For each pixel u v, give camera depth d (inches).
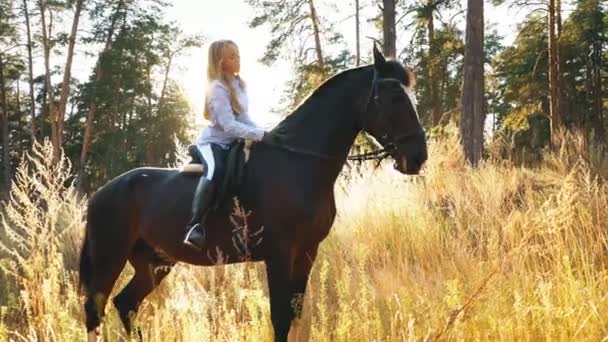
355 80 177.8
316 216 173.9
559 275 191.9
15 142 1578.5
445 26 713.6
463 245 244.8
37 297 188.7
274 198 173.5
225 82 184.4
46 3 1104.2
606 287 195.0
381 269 247.0
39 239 203.5
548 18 821.2
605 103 1161.4
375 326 167.2
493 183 296.7
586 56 1109.1
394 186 322.3
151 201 195.5
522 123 802.8
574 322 165.0
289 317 171.3
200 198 177.8
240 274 199.3
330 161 176.2
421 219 282.5
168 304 188.2
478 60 566.3
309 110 179.2
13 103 1542.8
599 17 874.1
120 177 207.2
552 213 207.9
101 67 1134.4
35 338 170.1
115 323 209.9
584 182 293.3
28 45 1178.0
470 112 561.0
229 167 180.2
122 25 1144.8
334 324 191.3
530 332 163.3
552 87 820.0
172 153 1327.5
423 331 163.9
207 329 170.7
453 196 304.5
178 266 244.1
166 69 1350.9
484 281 167.9
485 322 164.9
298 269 180.4
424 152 169.3
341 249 264.2
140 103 1298.0
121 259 202.1
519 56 929.5
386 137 171.8
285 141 178.4
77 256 295.6
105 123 1263.5
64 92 1091.9
